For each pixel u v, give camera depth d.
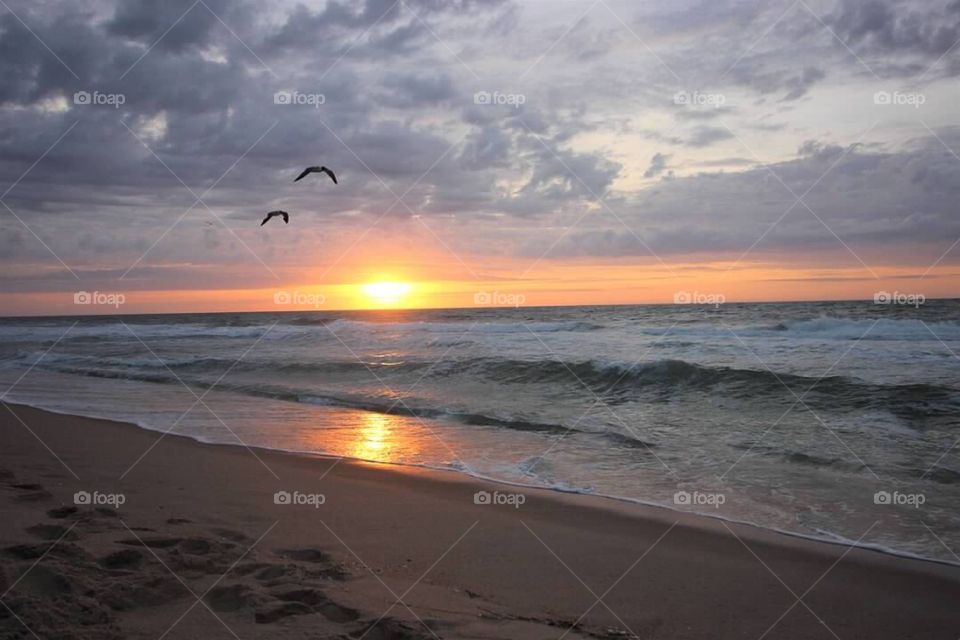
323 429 11.93
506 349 23.39
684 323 31.98
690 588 5.18
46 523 5.87
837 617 4.71
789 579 5.37
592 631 4.39
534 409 13.41
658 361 16.52
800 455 9.22
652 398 14.10
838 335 22.75
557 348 23.02
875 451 9.28
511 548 6.02
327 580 4.97
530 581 5.26
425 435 11.34
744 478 8.29
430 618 4.36
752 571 5.54
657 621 4.61
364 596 4.70
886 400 12.38
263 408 14.34
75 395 16.62
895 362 16.95
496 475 8.71
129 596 4.37
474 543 6.14
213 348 29.33
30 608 4.04
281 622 4.16
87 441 10.84
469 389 16.27
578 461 9.34
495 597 4.89
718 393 14.02
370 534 6.33
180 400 15.59
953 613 4.77
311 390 16.69
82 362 25.42
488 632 4.21
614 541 6.25
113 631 3.91
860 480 8.06
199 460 9.52
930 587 5.20
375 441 10.88
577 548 6.06
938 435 10.06
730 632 4.48
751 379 14.73
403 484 8.30
